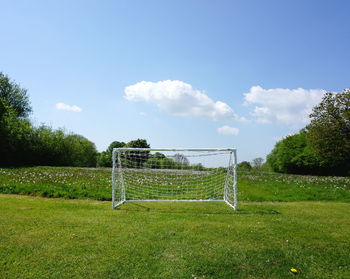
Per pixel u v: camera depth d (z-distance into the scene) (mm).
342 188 13258
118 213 7016
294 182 16062
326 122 27750
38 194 9469
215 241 4770
